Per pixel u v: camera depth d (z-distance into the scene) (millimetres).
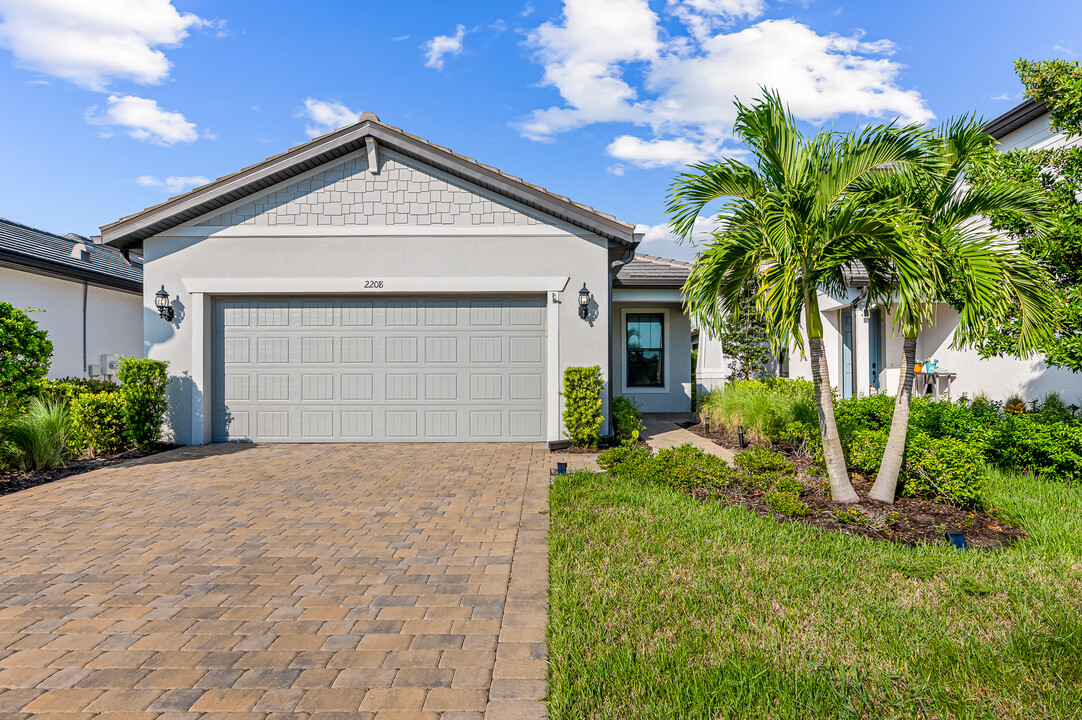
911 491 5742
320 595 3838
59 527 5305
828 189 5262
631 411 10164
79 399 8766
